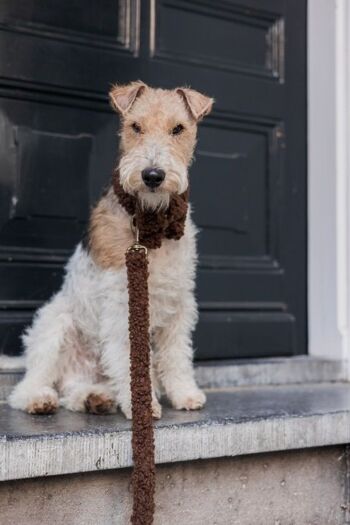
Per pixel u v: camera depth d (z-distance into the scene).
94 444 2.35
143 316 2.38
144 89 2.76
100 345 2.81
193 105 2.72
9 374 3.05
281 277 3.96
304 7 4.01
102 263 2.71
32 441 2.26
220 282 3.79
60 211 3.43
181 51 3.77
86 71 3.48
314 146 3.99
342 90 3.87
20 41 3.32
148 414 2.32
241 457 2.73
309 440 2.80
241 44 3.94
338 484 2.98
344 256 3.85
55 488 2.37
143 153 2.48
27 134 3.35
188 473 2.61
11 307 3.28
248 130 3.93
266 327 3.86
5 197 3.30
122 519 2.47
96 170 3.52
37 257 3.36
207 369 3.45
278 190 3.99
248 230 3.91
